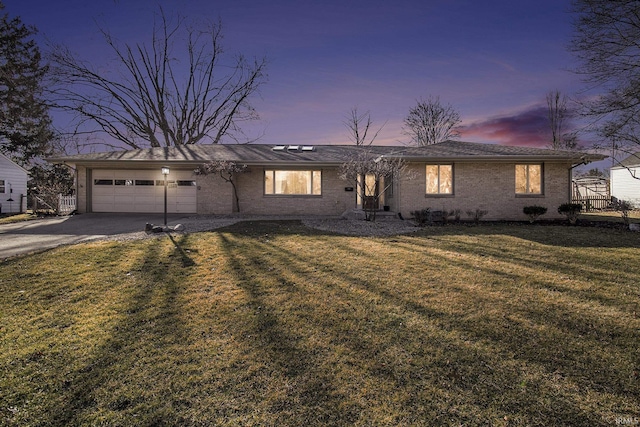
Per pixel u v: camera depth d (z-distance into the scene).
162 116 27.55
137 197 15.41
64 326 3.66
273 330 3.52
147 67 26.47
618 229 10.44
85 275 5.41
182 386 2.59
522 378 2.66
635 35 12.95
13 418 2.27
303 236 9.05
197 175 15.26
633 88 13.38
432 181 13.19
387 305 4.18
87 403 2.42
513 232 9.89
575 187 20.84
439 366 2.84
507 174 13.11
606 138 14.11
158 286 4.93
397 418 2.23
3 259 6.42
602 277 5.33
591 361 2.90
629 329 3.50
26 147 27.36
